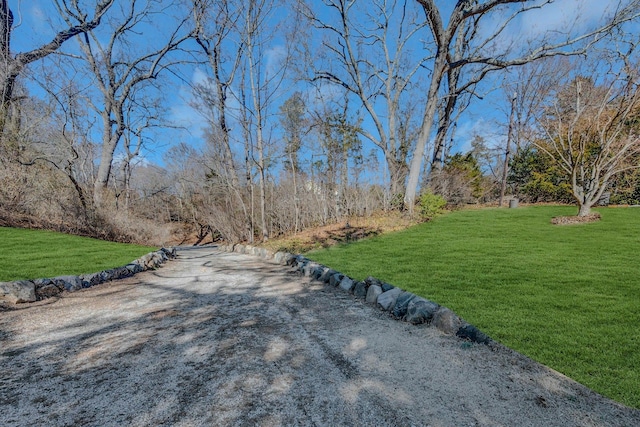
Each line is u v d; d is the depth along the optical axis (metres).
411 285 4.25
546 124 10.32
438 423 1.64
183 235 23.28
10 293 3.83
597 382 2.00
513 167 18.73
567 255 5.43
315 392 1.96
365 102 14.63
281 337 2.90
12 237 7.56
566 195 14.20
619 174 11.43
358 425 1.63
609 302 3.31
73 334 2.98
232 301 4.16
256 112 11.36
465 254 5.98
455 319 2.93
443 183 14.70
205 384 2.07
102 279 5.14
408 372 2.20
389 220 10.61
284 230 12.87
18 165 9.54
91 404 1.84
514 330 2.77
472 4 10.47
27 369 2.29
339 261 6.24
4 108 10.27
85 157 12.14
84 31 13.70
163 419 1.70
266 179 13.29
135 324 3.27
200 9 12.55
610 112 8.83
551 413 1.72
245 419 1.69
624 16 9.20
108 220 10.84
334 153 13.45
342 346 2.67
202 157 17.00
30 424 1.66
